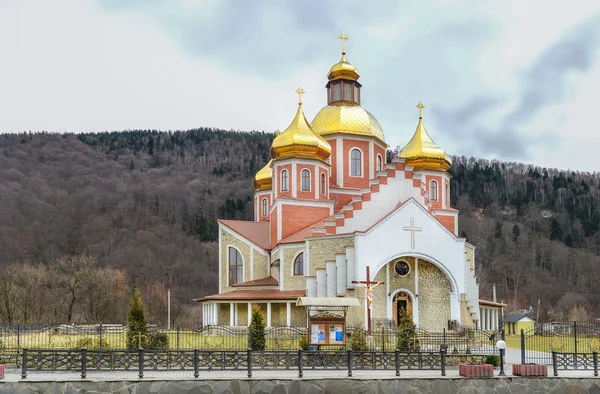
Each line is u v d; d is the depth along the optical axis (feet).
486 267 434.71
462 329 155.63
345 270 161.38
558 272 429.79
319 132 207.51
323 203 193.88
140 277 401.49
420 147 212.02
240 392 87.10
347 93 216.95
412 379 91.20
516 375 94.84
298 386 88.53
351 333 131.64
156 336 127.85
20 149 564.30
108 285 296.30
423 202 174.60
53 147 581.94
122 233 456.86
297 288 177.37
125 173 559.79
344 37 221.66
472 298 173.68
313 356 99.86
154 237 453.99
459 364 102.53
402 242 162.20
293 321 169.27
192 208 507.30
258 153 650.43
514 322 233.55
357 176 206.59
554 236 477.77
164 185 531.91
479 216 520.01
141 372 87.61
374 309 159.94
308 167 194.18
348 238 164.14
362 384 89.86
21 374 89.40
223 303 184.96
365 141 208.44
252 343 124.67
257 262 198.59
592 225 494.59
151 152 631.15
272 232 195.52
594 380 95.20
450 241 166.61
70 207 477.77
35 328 158.51
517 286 418.31
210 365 96.89
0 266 352.69
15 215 442.09
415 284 164.96
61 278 294.66
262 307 177.88
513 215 526.16
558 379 94.68
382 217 169.89
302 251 177.88
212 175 585.63
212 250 457.27
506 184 586.04
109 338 143.54
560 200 545.85
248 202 517.96
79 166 553.64
